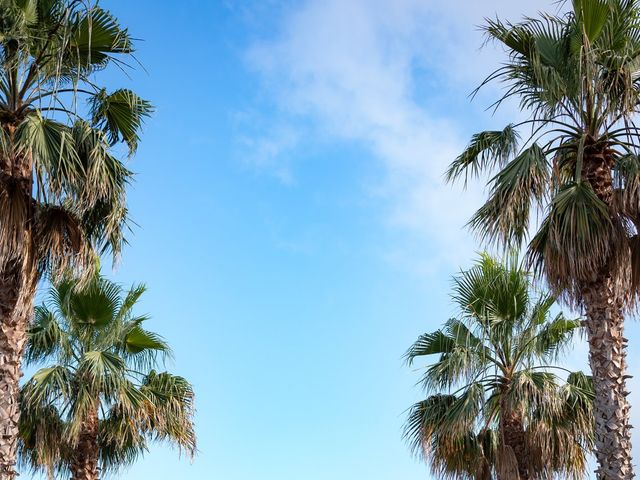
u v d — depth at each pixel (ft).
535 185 35.04
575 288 34.12
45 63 34.37
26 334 32.89
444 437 48.62
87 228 36.73
